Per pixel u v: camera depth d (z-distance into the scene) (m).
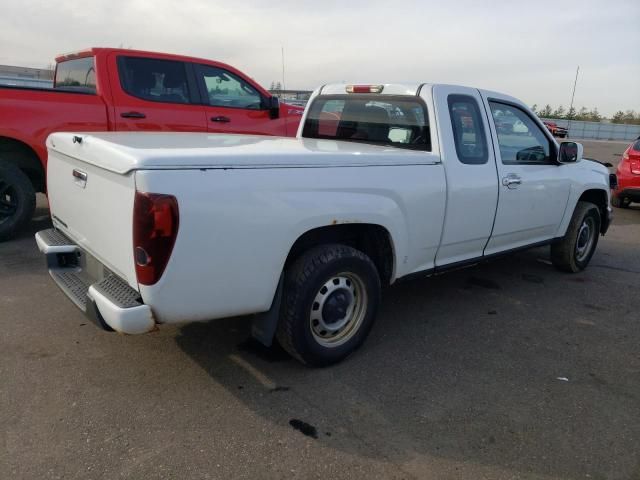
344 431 2.88
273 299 3.19
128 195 2.63
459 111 4.16
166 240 2.60
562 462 2.72
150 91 6.62
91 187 3.05
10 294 4.45
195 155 2.70
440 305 4.82
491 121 4.39
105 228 2.94
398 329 4.24
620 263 6.56
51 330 3.85
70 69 7.14
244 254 2.89
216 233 2.75
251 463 2.60
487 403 3.22
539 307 4.89
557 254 5.85
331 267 3.27
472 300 4.98
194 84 6.95
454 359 3.77
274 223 2.96
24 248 5.73
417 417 3.04
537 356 3.89
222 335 3.91
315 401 3.14
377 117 4.44
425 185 3.78
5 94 5.66
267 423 2.91
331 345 3.49
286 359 3.62
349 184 3.30
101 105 6.23
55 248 3.48
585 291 5.40
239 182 2.81
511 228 4.73
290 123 7.93
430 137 3.99
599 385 3.51
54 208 3.87
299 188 3.06
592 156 24.75
